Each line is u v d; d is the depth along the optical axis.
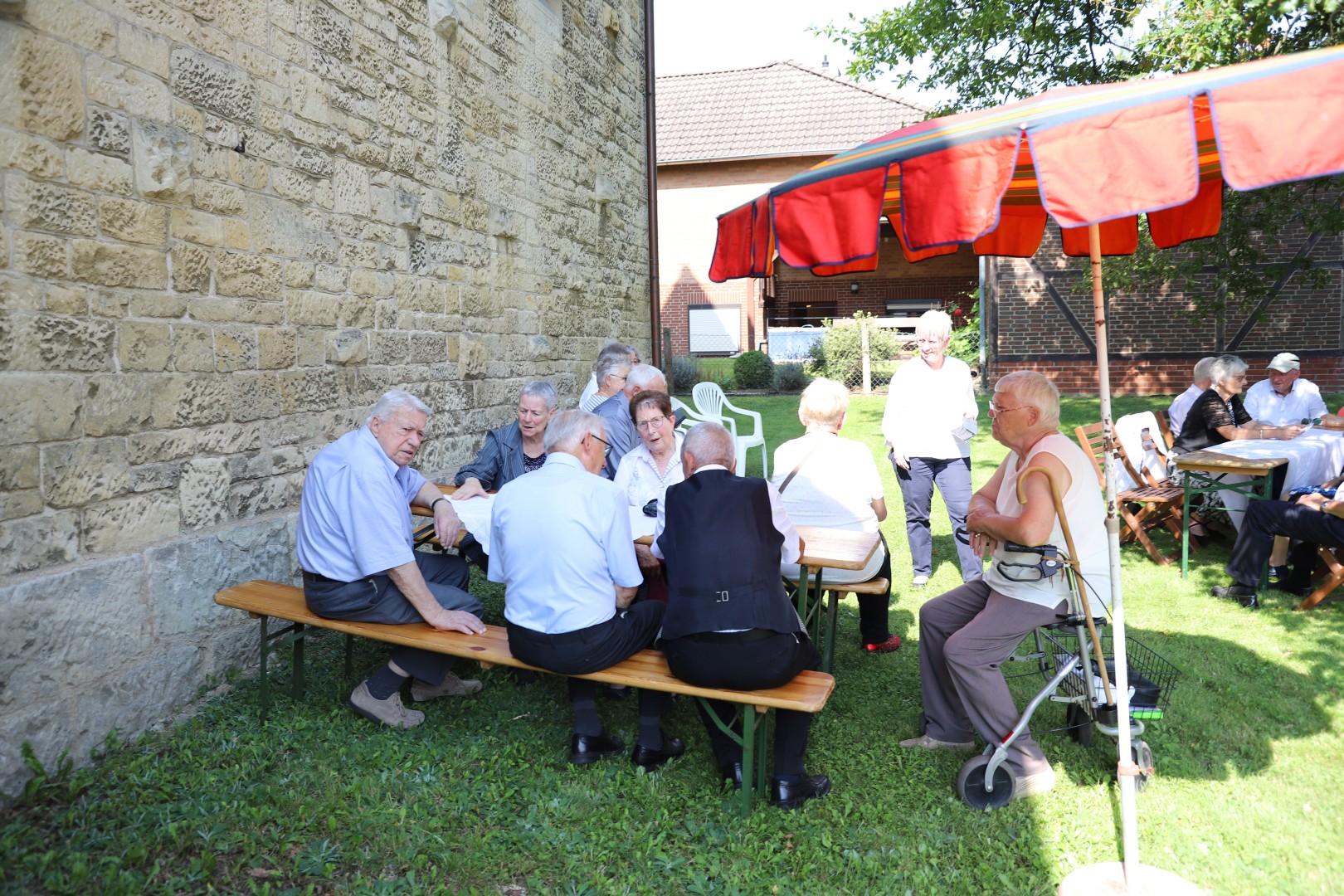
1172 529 6.36
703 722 3.27
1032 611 3.04
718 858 2.71
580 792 3.03
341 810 2.87
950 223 2.32
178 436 3.63
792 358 19.36
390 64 5.10
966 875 2.65
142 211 3.44
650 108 9.74
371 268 4.94
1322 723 3.59
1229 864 2.70
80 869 2.42
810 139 21.27
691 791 3.08
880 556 4.08
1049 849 2.79
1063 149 2.16
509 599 3.21
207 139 3.76
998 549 3.15
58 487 3.12
